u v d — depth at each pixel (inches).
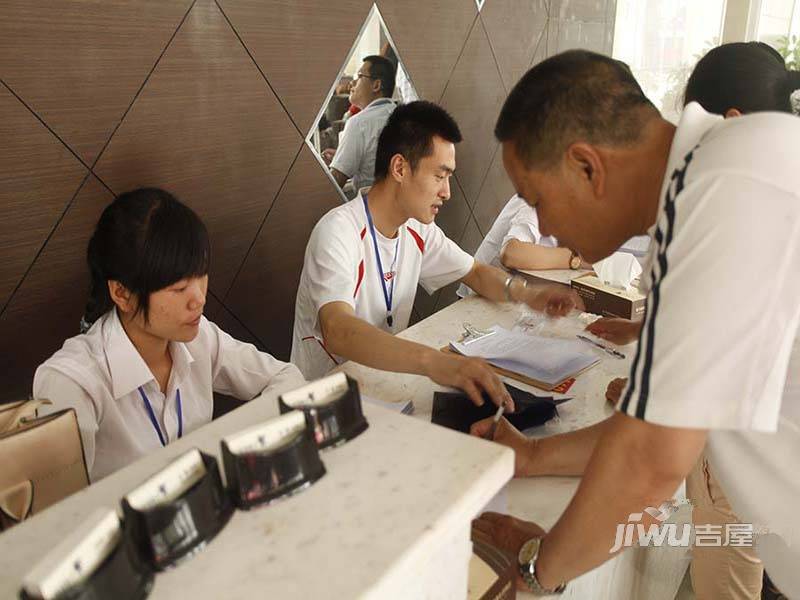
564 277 91.6
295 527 17.9
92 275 50.1
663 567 59.9
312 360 77.2
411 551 17.1
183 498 16.9
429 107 71.9
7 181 66.1
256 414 24.8
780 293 25.3
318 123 98.4
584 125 31.7
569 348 64.7
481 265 84.0
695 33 189.6
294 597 15.7
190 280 48.0
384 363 57.5
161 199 47.7
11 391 70.5
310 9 92.7
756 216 25.4
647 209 32.6
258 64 87.4
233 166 87.7
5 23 63.0
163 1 75.0
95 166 72.7
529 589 34.2
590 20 163.9
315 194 100.9
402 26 109.3
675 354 26.1
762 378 25.7
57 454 32.6
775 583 38.4
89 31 69.2
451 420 50.7
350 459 20.7
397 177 73.0
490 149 140.0
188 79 79.7
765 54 56.9
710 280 25.7
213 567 16.7
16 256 68.3
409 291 83.6
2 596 15.9
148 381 51.9
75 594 14.4
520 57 141.6
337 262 70.7
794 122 28.0
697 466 54.2
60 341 73.7
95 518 15.9
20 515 31.4
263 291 96.5
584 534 31.2
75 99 69.6
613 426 29.5
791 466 33.6
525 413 51.6
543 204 35.1
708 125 30.1
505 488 41.7
